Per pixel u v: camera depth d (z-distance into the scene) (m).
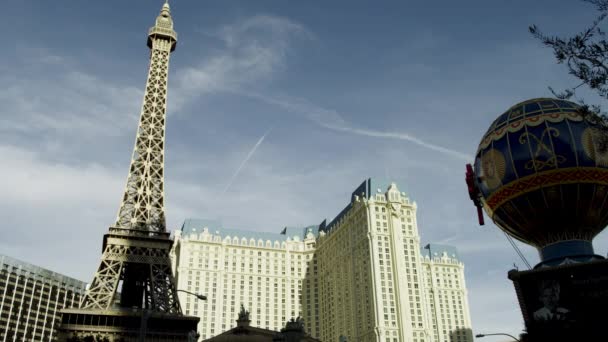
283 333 111.56
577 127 101.00
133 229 169.50
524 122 104.88
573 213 101.88
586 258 101.25
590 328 70.69
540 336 68.75
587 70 39.00
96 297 152.00
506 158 104.94
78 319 144.62
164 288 159.38
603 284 96.25
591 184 99.19
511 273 102.75
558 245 104.25
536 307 98.69
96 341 142.38
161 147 192.00
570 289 97.31
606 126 41.75
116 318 146.12
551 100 107.25
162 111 199.88
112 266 158.88
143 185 181.38
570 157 99.38
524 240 111.44
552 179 100.06
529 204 103.31
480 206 119.75
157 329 147.75
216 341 119.81
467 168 121.19
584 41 39.22
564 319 72.25
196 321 150.62
